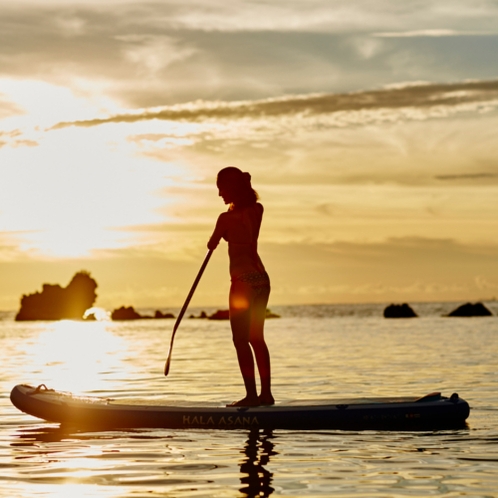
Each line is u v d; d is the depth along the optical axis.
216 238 7.74
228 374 13.26
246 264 7.72
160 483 4.87
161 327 53.03
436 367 14.01
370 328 36.50
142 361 17.28
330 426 7.11
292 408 7.22
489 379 11.64
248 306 7.65
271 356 17.88
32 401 7.76
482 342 22.38
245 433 6.85
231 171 7.84
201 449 6.06
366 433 6.75
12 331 51.03
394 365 14.65
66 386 11.52
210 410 7.25
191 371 14.02
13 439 6.67
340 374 12.91
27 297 102.00
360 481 4.89
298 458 5.66
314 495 4.54
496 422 7.29
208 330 41.56
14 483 4.88
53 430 7.17
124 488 4.73
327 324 44.94
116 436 6.75
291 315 81.56
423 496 4.48
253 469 5.29
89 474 5.15
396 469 5.23
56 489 4.71
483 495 4.48
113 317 101.81
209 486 4.78
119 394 10.40
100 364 16.48
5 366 16.14
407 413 7.10
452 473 5.07
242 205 7.82
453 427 7.00
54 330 52.59
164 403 7.75
